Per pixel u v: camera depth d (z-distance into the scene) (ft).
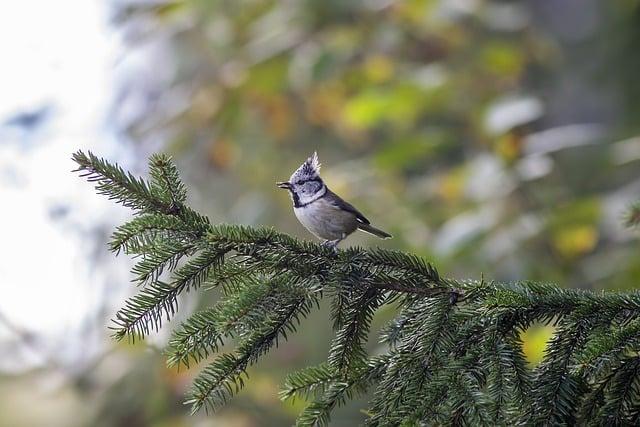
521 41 52.90
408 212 44.70
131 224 18.94
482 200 41.96
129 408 44.21
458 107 51.13
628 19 51.03
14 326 45.24
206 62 54.08
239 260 19.34
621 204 39.34
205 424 44.06
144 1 49.14
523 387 17.17
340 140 56.70
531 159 42.34
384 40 49.52
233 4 49.44
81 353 45.24
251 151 53.36
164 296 18.88
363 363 19.12
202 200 53.67
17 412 44.88
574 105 51.60
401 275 19.30
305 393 19.30
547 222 40.06
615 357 16.76
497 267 40.68
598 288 42.16
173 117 48.98
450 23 50.49
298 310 18.78
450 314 18.29
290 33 49.47
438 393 17.04
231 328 17.90
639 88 50.78
